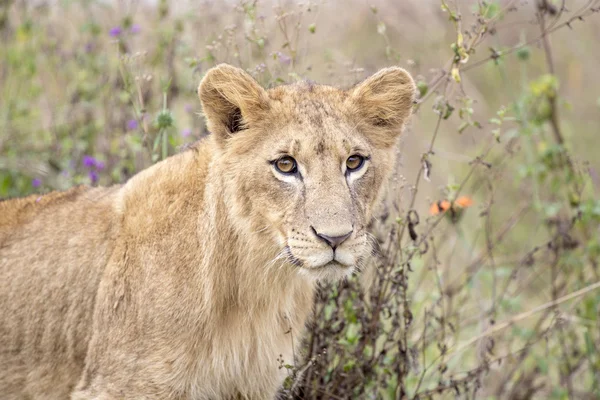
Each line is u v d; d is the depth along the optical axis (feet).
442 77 32.09
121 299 26.05
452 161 52.90
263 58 32.81
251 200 25.80
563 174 39.47
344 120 26.21
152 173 27.30
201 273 25.88
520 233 46.73
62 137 41.09
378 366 30.94
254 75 31.17
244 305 26.78
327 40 46.78
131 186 27.43
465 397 33.65
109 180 37.65
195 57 35.94
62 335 27.35
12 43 46.32
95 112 41.88
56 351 27.53
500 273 36.22
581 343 38.86
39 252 27.86
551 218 39.32
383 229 32.01
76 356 27.25
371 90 27.14
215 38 39.06
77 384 27.17
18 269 27.96
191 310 25.73
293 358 28.30
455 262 43.73
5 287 27.96
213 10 40.78
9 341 27.91
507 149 39.29
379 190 27.40
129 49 42.16
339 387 30.30
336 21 50.98
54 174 39.75
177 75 40.22
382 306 30.07
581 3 62.34
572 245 37.37
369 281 33.01
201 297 25.85
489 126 54.60
